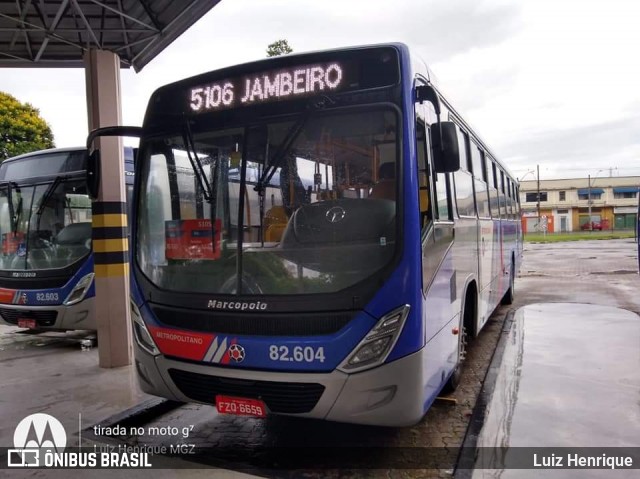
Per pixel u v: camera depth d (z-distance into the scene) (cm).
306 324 327
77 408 495
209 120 386
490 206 750
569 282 1401
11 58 770
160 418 479
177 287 385
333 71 350
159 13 695
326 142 351
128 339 648
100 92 614
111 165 621
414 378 324
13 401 520
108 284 632
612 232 5712
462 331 503
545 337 742
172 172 402
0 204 840
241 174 368
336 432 435
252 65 372
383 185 337
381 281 322
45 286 764
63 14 699
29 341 843
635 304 1008
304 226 348
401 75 338
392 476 357
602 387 520
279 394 335
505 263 948
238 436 434
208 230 377
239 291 356
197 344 358
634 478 342
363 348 317
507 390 518
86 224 766
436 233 385
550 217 6600
